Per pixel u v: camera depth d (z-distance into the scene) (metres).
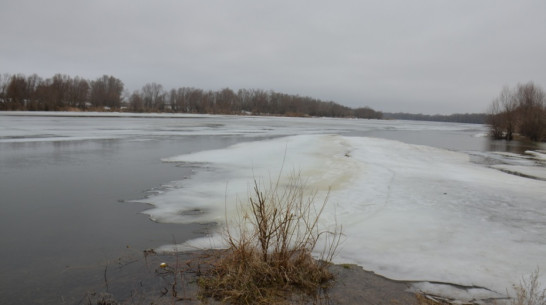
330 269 4.71
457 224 6.64
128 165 12.53
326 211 7.27
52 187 9.12
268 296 3.98
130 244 5.56
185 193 8.70
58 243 5.58
